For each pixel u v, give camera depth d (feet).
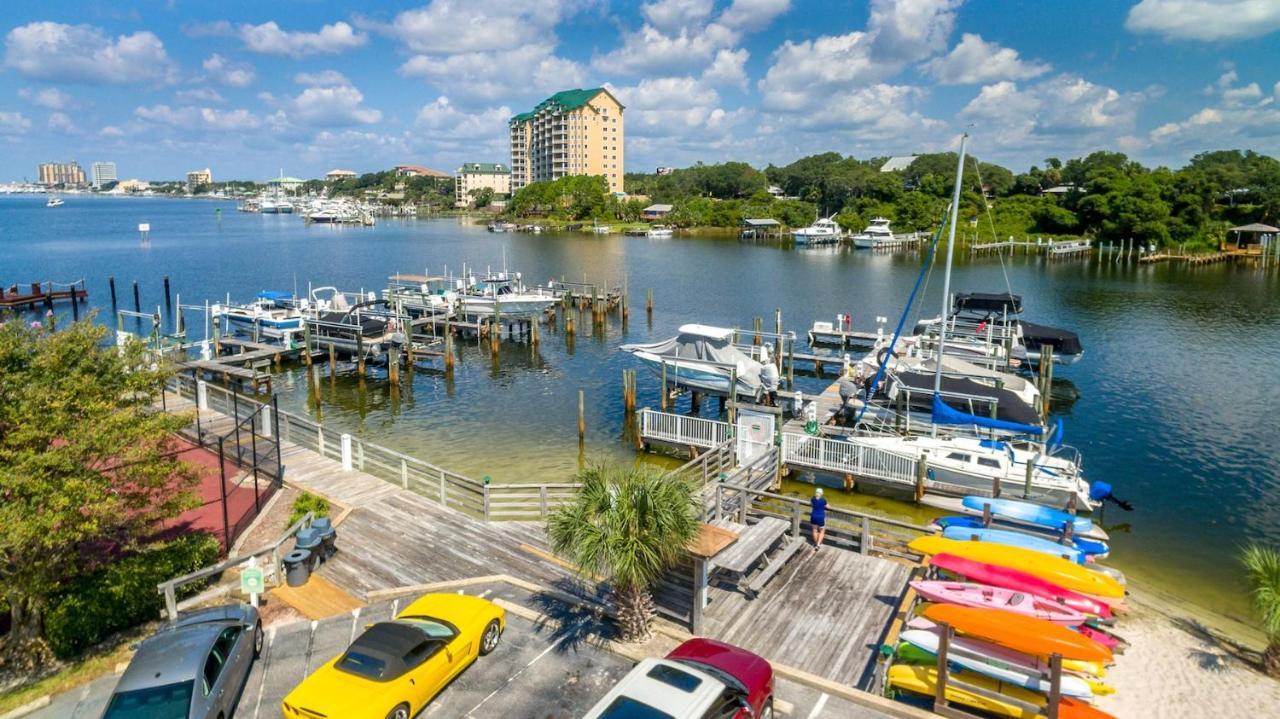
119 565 57.06
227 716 43.11
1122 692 53.36
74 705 45.52
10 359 51.26
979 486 92.68
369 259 407.44
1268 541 85.30
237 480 83.05
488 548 66.85
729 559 58.13
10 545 45.83
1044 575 56.18
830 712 44.86
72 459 49.19
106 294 278.26
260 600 57.88
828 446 98.07
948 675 46.75
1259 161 602.44
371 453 112.47
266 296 208.64
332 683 41.27
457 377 165.48
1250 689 53.88
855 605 57.88
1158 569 78.59
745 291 297.74
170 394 117.91
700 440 107.34
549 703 45.55
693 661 42.37
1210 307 256.32
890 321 234.99
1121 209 463.01
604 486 50.19
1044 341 164.35
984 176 578.25
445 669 45.78
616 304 252.62
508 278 262.26
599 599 57.62
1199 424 129.08
